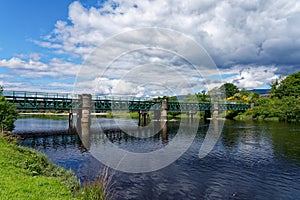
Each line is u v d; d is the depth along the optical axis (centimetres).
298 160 2225
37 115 9275
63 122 6091
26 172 1155
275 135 3834
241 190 1500
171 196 1393
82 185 1362
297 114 6794
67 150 2644
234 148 2780
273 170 1909
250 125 5512
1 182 907
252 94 10488
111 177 1612
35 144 3036
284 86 8969
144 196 1381
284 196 1418
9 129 3120
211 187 1540
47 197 872
